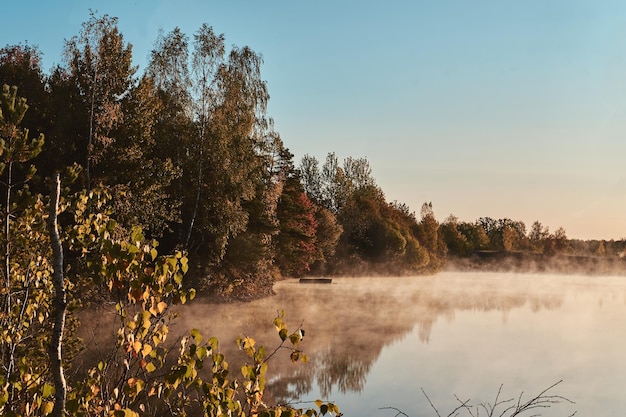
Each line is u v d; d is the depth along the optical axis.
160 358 4.46
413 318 31.48
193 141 33.47
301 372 17.25
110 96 26.80
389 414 13.14
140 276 3.86
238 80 35.66
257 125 37.97
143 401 10.14
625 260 127.12
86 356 15.31
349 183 87.75
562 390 15.76
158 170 27.42
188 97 33.75
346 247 72.88
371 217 78.44
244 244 36.69
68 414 3.75
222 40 34.19
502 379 16.94
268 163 39.91
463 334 25.73
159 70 34.06
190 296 4.13
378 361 19.19
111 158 26.03
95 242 5.61
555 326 29.33
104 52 26.55
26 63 29.80
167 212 27.89
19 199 5.71
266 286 42.56
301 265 58.38
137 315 4.06
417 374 17.33
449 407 13.84
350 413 13.20
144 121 27.33
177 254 4.01
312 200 83.44
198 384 4.18
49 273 6.03
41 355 5.86
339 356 19.89
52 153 25.12
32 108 27.16
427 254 83.44
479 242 135.00
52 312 6.14
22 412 4.10
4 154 5.39
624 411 13.77
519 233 150.75
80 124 26.11
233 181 32.84
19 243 5.67
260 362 4.28
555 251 138.25
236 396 8.70
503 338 24.81
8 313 5.37
